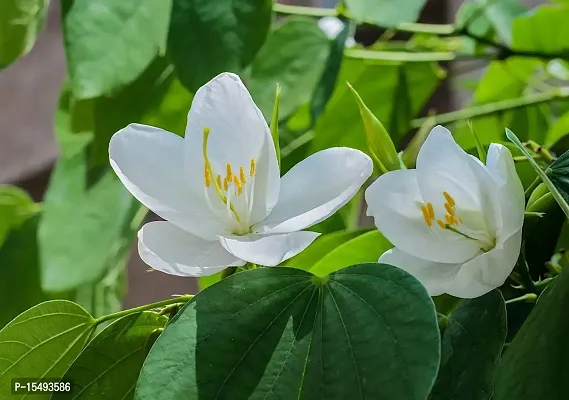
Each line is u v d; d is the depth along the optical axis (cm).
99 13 39
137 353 32
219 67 41
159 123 50
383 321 27
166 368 27
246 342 28
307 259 40
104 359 32
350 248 36
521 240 30
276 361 27
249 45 41
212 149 31
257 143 31
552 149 42
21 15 43
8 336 32
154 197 30
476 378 29
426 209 30
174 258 30
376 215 30
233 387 27
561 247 36
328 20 49
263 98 47
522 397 27
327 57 47
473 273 29
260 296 28
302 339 28
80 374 32
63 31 39
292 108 47
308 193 30
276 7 49
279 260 28
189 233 31
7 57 44
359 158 30
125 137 31
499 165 29
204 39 41
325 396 26
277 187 30
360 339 27
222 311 28
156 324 32
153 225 31
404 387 25
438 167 29
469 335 29
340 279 28
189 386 27
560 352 27
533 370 27
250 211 30
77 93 39
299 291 28
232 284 29
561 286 27
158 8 40
